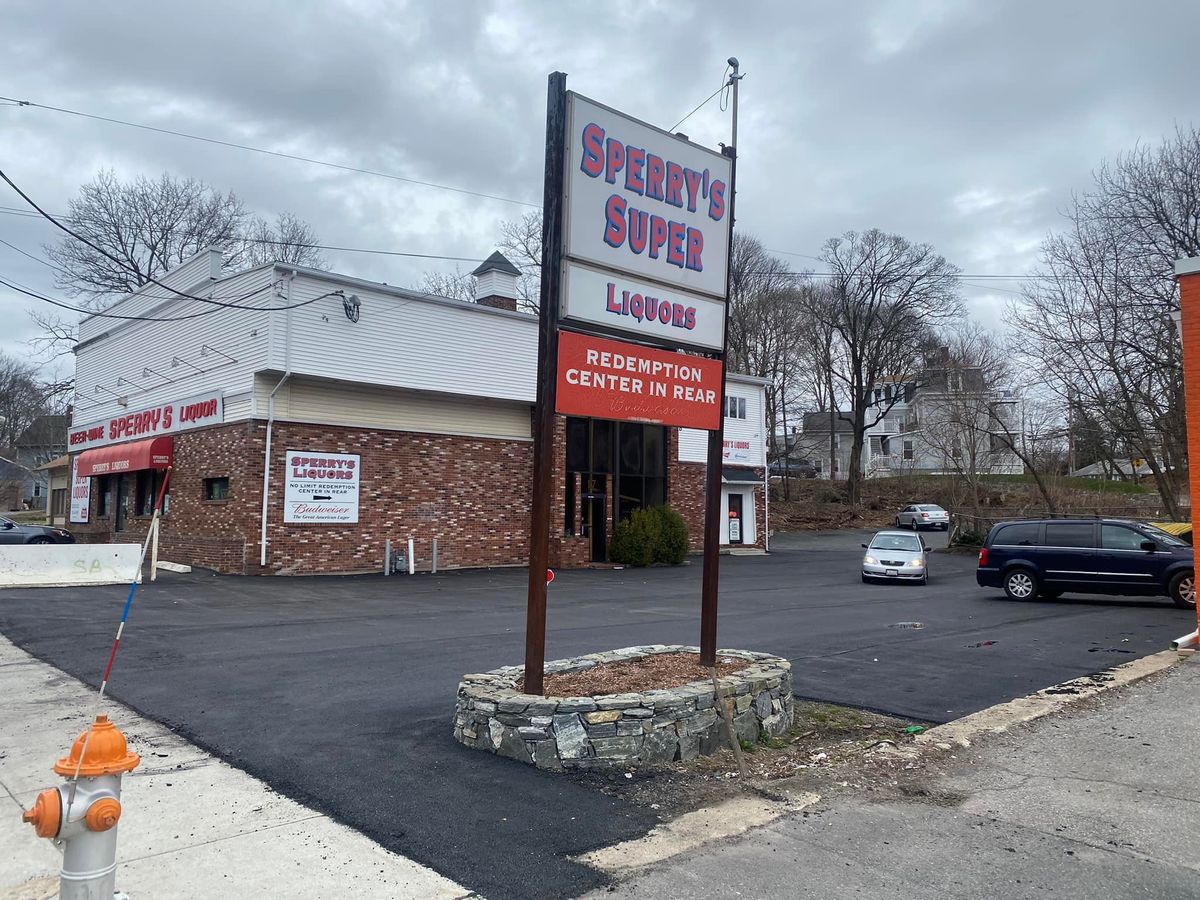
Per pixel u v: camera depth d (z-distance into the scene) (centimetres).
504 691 650
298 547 2098
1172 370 2472
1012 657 1084
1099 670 998
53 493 4575
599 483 2791
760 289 5962
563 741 596
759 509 3616
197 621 1305
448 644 1122
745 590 2091
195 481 2277
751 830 503
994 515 3809
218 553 2062
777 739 690
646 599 1822
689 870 446
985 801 559
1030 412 4441
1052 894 426
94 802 327
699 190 810
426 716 734
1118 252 2536
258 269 2088
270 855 452
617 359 720
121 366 2802
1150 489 4712
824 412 6588
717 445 789
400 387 2259
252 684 861
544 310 686
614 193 734
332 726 701
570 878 433
